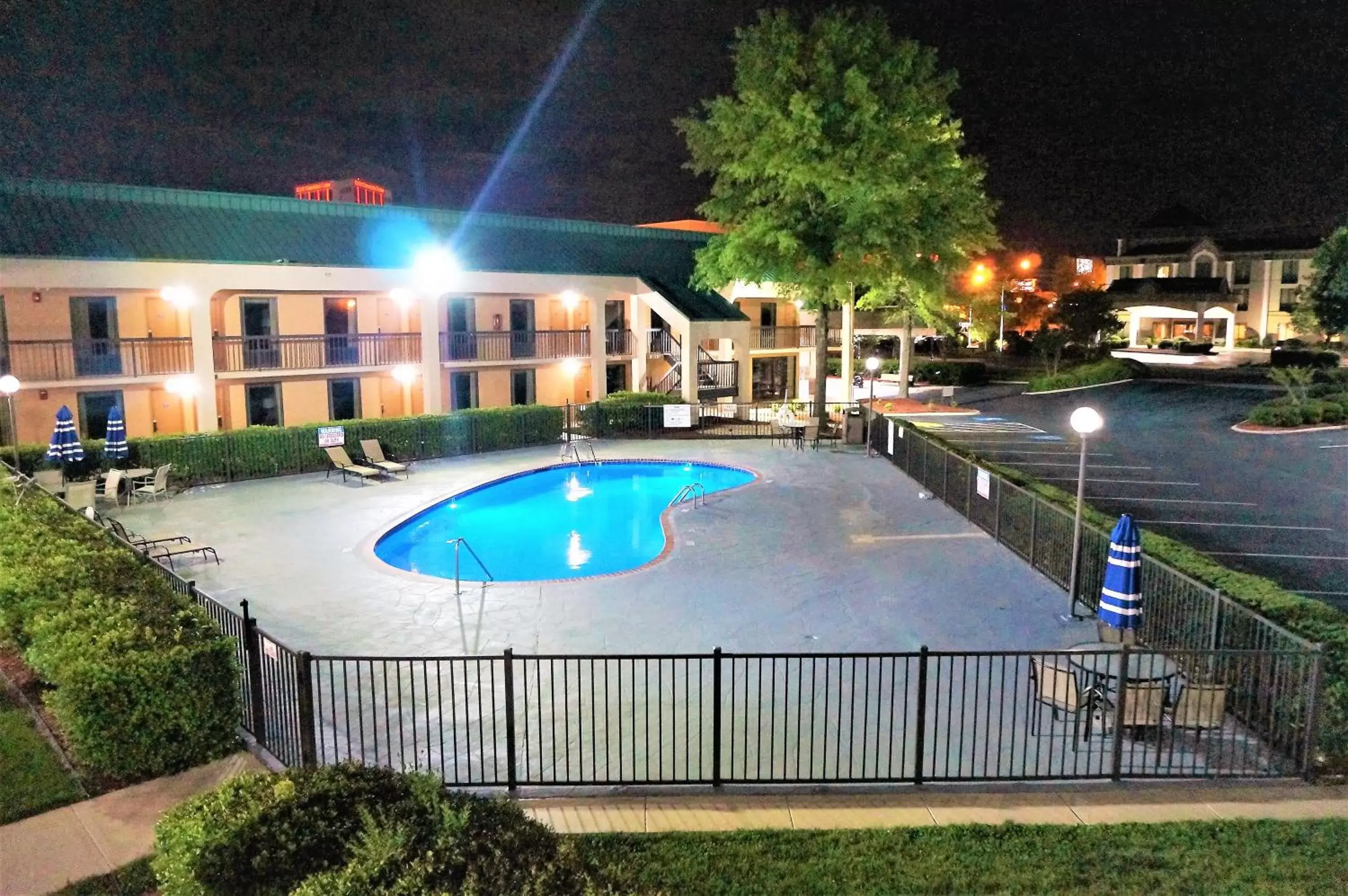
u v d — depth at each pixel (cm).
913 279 3136
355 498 2261
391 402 3269
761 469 2625
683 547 1748
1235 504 2045
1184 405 3819
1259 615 951
